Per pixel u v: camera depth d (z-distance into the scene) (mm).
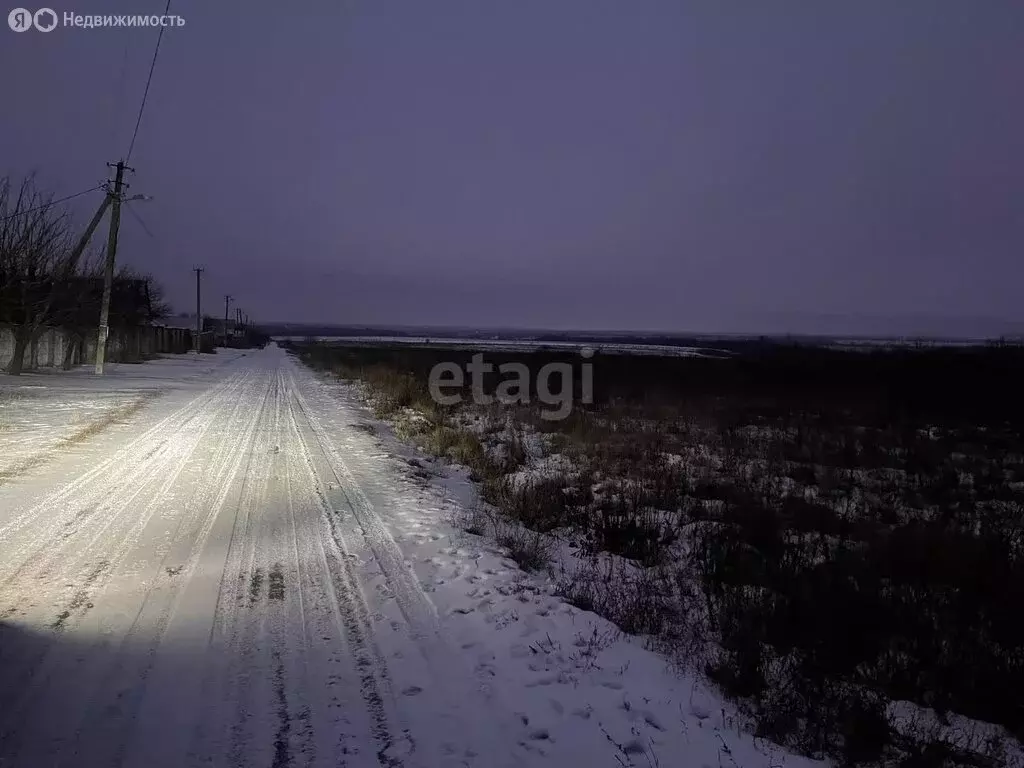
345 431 17000
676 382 30828
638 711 4414
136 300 47062
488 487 11344
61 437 13750
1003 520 11211
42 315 27016
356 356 52688
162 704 4113
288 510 9094
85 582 6070
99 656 4668
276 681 4488
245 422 17781
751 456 16047
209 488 10109
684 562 8602
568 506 10641
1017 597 7367
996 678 5578
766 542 9195
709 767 3855
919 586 7832
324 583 6418
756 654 5477
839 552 8625
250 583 6305
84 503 8836
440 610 5875
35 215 26375
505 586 6539
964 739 4785
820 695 4953
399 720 4105
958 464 15602
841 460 15867
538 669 4879
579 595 6637
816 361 34656
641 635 5957
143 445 13438
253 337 136625
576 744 3979
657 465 14258
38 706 3998
